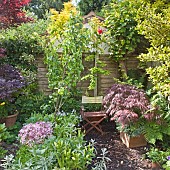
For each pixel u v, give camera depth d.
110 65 5.38
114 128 4.52
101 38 5.10
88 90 5.30
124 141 3.80
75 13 3.41
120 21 4.96
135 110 3.66
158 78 3.21
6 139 3.48
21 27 5.70
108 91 4.12
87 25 5.25
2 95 3.65
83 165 2.58
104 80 5.36
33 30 5.80
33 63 5.10
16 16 4.62
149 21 3.20
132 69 5.33
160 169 2.96
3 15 4.44
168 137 3.62
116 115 3.55
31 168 2.34
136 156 3.35
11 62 4.95
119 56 5.11
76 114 4.35
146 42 5.16
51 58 3.53
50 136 2.79
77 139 2.94
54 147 2.63
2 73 4.20
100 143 3.83
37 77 5.17
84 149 2.71
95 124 4.25
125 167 3.05
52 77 3.55
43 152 2.45
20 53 5.01
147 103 3.62
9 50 4.94
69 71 3.36
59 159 2.47
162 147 3.55
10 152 3.16
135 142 3.64
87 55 5.25
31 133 2.60
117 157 3.33
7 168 2.45
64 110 4.71
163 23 3.15
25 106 4.54
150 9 3.28
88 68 5.32
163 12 3.42
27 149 2.80
